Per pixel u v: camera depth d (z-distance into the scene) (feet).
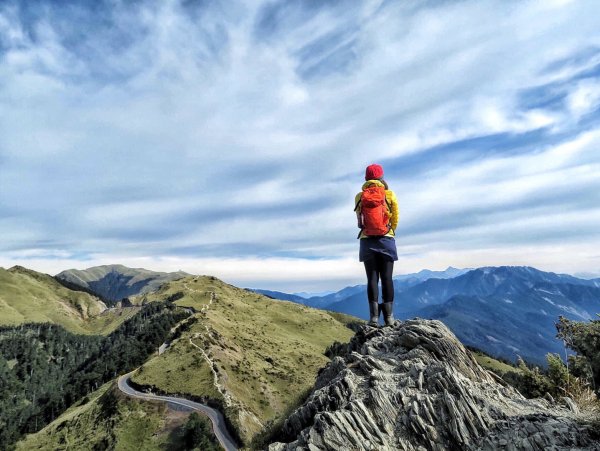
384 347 41.19
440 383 31.71
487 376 36.83
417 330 39.81
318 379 48.57
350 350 46.50
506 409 30.73
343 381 36.14
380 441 28.89
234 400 440.86
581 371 42.04
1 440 577.43
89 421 448.24
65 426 461.78
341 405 33.99
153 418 408.87
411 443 28.66
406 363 36.32
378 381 34.53
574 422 27.58
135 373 526.57
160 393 465.88
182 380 483.51
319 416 31.17
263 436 46.62
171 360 543.80
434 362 35.70
